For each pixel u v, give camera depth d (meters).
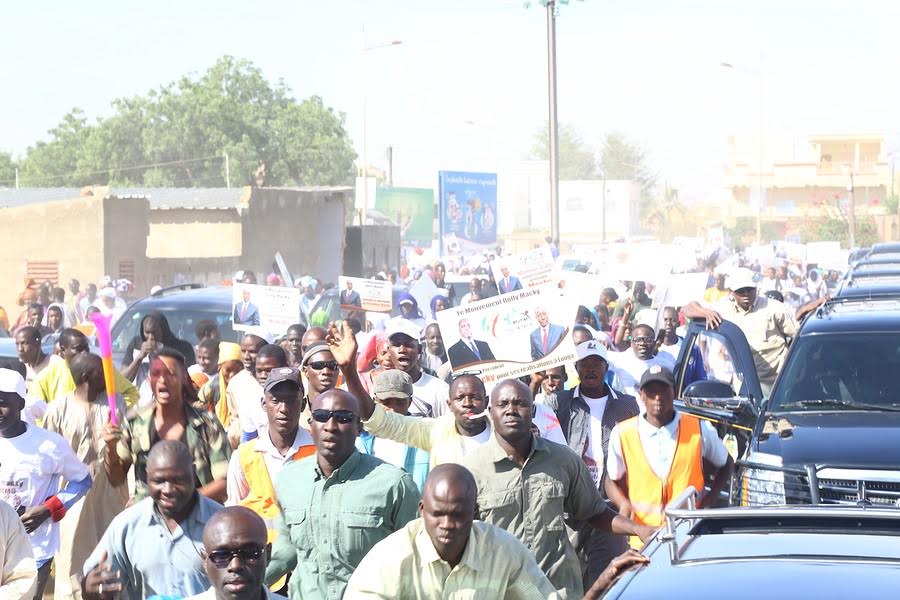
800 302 33.25
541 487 7.45
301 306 19.47
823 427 9.68
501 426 7.41
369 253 50.12
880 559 4.48
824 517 4.96
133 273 38.53
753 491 9.41
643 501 9.05
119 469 8.61
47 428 10.23
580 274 16.94
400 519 7.08
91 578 6.69
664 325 15.90
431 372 15.24
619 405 10.09
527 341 11.05
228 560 5.42
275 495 7.62
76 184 96.62
